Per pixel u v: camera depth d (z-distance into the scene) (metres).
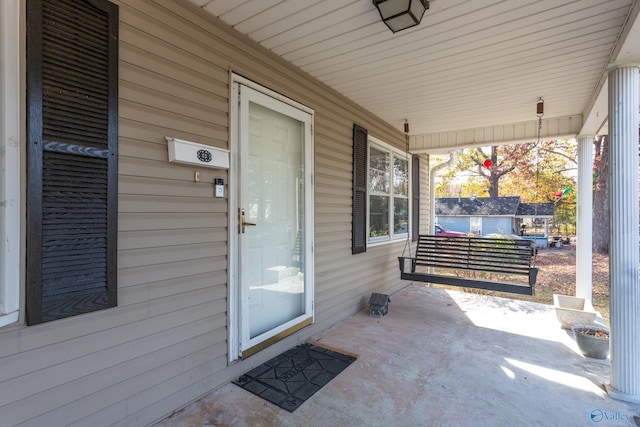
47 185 1.48
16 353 1.41
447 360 2.82
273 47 2.66
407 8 1.97
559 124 4.58
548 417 2.04
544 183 14.72
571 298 3.96
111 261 1.70
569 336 3.41
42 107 1.46
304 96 3.16
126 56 1.78
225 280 2.37
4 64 1.34
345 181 3.88
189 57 2.11
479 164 15.55
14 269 1.39
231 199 2.41
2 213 1.35
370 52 2.72
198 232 2.18
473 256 4.24
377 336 3.36
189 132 2.11
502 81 3.28
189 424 1.93
